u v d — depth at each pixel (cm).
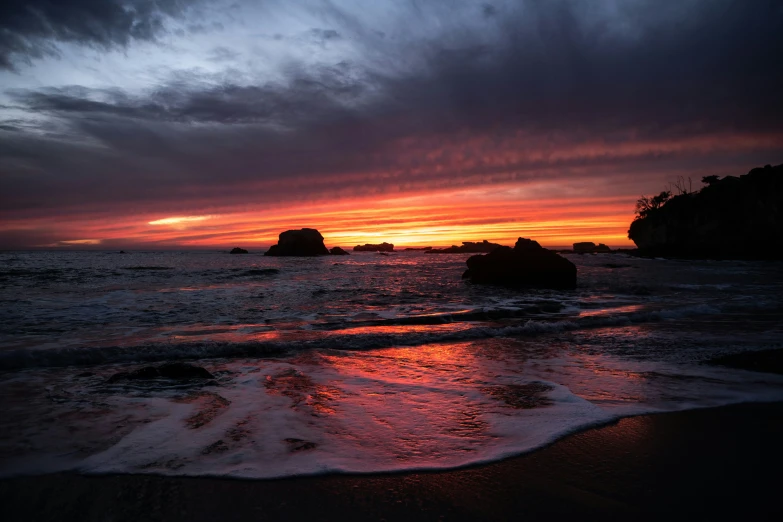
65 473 284
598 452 319
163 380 505
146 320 966
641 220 7506
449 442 336
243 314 1066
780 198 5403
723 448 327
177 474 284
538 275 1819
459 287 1802
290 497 257
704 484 273
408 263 4262
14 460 300
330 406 420
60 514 239
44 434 347
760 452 321
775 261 5100
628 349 691
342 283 1980
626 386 486
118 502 251
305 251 7062
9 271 2420
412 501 254
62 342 714
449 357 639
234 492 262
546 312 1120
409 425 371
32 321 927
